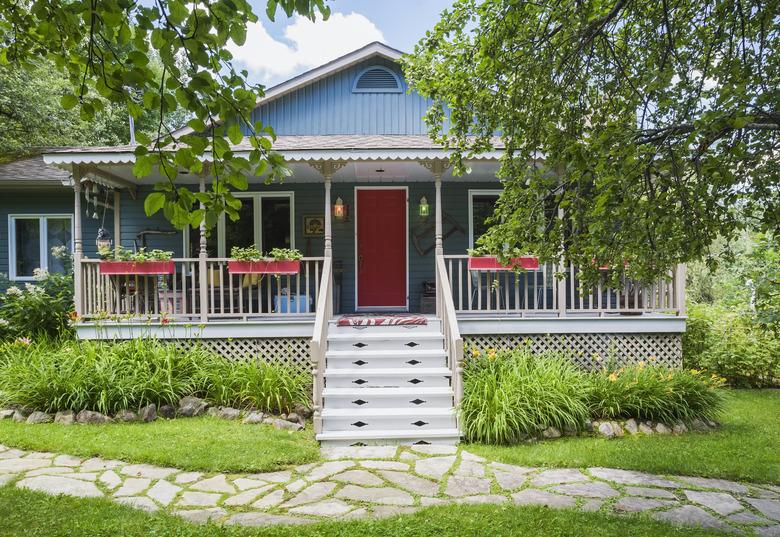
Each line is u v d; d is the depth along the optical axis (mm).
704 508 4766
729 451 6199
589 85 4926
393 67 11570
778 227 3652
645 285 4855
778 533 4273
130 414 7047
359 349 8086
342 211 11000
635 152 3424
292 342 8719
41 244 11633
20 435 6348
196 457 5746
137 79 2652
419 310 11109
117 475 5371
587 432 6859
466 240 11109
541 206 4559
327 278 8359
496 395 6715
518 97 4656
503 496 4980
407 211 11133
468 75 5012
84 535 4031
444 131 11188
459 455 6137
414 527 4207
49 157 8320
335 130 11508
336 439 6547
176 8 2670
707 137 3422
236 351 8711
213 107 2836
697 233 3688
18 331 9609
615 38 5094
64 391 7188
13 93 14883
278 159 2902
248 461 5691
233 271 8719
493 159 8438
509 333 8602
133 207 11203
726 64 4078
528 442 6539
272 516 4520
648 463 5789
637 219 3951
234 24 2900
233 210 2896
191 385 7605
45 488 4965
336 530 4160
